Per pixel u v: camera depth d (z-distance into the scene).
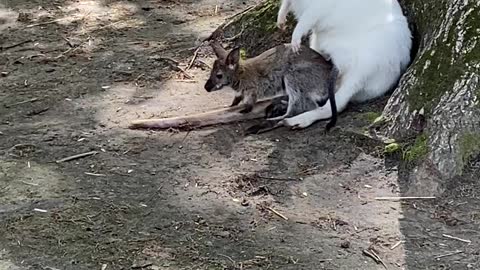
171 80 6.09
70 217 4.18
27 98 5.77
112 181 4.57
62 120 5.40
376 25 5.29
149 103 5.66
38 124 5.34
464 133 4.57
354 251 3.88
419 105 4.82
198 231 4.06
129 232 4.05
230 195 4.41
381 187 4.46
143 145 5.02
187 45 6.79
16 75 6.22
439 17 5.22
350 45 5.28
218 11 7.71
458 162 4.48
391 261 3.79
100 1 8.07
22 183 4.55
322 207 4.29
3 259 3.81
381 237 3.99
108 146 5.01
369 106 5.31
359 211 4.23
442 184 4.41
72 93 5.85
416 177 4.48
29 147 4.99
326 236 4.01
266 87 5.37
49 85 6.01
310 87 5.32
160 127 5.24
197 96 5.79
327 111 5.17
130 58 6.52
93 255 3.85
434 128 4.63
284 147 4.93
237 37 6.79
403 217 4.17
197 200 4.36
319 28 5.43
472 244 3.91
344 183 4.51
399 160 4.66
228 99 5.72
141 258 3.83
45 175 4.64
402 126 4.84
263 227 4.10
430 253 3.85
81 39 6.99
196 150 4.94
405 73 5.14
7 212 4.24
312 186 4.49
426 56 5.00
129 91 5.88
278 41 6.51
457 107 4.66
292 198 4.38
